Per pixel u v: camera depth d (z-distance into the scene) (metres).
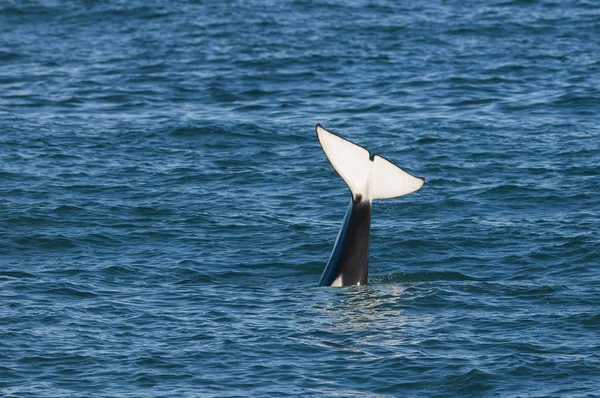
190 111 147.00
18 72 172.00
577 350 69.12
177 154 126.56
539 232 96.75
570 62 172.88
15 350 68.94
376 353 68.81
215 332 72.44
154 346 70.00
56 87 161.50
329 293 80.81
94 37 199.12
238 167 121.25
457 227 98.81
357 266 82.69
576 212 103.06
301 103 151.38
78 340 70.88
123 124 139.50
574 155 122.44
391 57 178.38
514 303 78.38
